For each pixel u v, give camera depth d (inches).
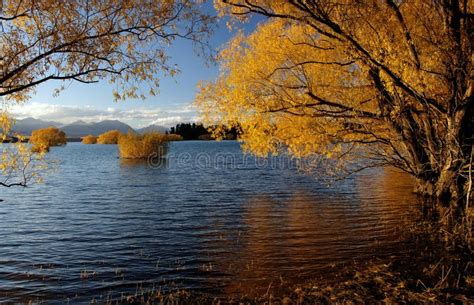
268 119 525.7
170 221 577.9
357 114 490.3
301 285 292.4
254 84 512.7
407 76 382.6
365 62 404.5
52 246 447.2
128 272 350.3
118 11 270.2
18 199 826.8
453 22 381.1
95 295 299.9
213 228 517.7
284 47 488.7
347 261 345.4
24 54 268.8
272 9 407.8
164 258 389.7
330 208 622.5
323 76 504.4
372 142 547.2
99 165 1845.5
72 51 264.5
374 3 386.9
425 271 293.3
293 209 630.5
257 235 462.9
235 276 325.4
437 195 502.6
